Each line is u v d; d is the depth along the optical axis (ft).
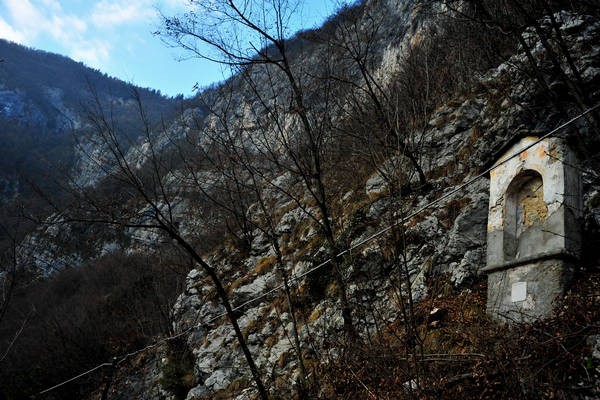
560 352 15.60
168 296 61.31
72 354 58.80
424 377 16.05
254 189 28.17
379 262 27.68
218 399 31.35
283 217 45.39
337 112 36.24
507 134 25.18
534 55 25.76
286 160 42.55
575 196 19.15
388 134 29.99
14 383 56.85
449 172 30.60
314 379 22.65
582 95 19.72
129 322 61.26
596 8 20.72
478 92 34.50
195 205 55.11
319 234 36.91
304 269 34.06
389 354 19.26
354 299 26.22
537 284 18.24
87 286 81.92
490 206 22.61
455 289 23.02
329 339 26.05
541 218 20.03
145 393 45.32
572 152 19.98
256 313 36.91
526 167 20.93
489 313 19.94
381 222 30.04
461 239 24.59
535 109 23.91
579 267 18.01
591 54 23.61
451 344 19.39
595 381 14.33
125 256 79.36
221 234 57.67
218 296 44.39
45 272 94.38
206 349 38.09
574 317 15.99
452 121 34.04
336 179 40.01
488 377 16.48
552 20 20.59
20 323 72.43
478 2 23.29
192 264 59.00
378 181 34.19
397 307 24.38
